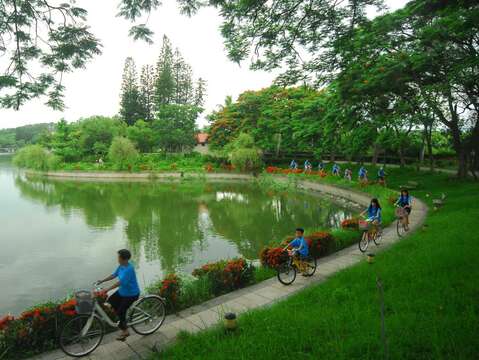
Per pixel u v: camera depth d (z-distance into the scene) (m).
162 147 72.25
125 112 85.44
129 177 55.34
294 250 10.03
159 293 8.42
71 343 6.53
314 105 36.56
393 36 16.06
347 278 8.89
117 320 7.52
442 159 43.41
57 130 73.19
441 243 10.73
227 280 9.57
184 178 51.78
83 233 21.22
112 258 16.50
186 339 6.40
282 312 6.98
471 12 10.98
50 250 17.88
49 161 61.22
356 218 15.39
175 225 22.98
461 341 4.86
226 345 5.79
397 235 14.67
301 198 33.31
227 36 8.44
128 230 21.78
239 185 44.91
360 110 20.72
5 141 156.12
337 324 6.05
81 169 59.91
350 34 9.16
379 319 6.07
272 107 50.06
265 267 11.43
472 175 28.39
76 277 14.30
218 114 59.56
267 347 5.55
